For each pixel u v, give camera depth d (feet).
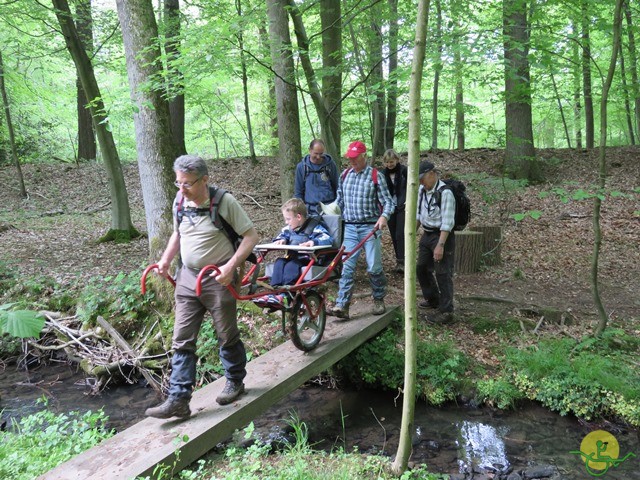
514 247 29.58
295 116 22.93
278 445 14.08
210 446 10.82
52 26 32.60
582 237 30.66
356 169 17.01
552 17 19.95
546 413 15.76
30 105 58.49
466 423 15.38
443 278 19.26
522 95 19.92
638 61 45.91
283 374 13.33
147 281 21.33
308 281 13.98
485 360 17.71
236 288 11.35
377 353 17.81
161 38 17.98
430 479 10.66
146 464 9.56
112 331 19.98
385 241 30.30
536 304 21.62
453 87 54.34
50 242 31.19
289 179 23.16
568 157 46.91
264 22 17.78
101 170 49.03
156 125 19.90
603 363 16.24
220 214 10.76
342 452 11.91
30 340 21.02
